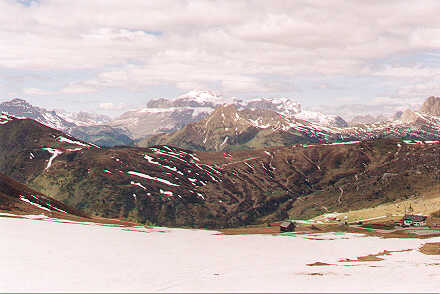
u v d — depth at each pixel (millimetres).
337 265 99125
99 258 95375
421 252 133375
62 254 96250
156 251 115750
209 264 97312
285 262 104938
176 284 69250
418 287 64562
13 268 77750
